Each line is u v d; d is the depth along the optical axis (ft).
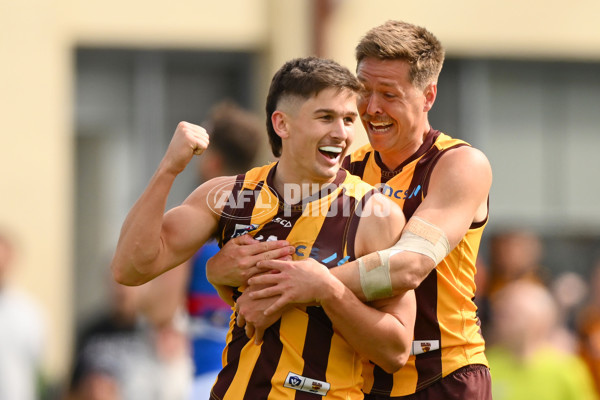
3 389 83.30
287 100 43.93
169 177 44.09
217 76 106.63
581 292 110.01
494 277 89.30
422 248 44.34
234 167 66.44
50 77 102.73
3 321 84.28
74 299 104.17
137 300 72.18
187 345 72.59
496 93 111.55
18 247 101.65
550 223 113.60
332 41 102.53
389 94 47.70
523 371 76.79
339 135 43.45
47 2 102.53
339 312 42.80
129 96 105.70
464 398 48.34
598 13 112.16
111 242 105.60
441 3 107.96
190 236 45.14
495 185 112.47
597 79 113.91
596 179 114.62
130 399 71.20
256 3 105.40
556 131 113.50
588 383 89.04
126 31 104.37
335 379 43.73
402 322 44.19
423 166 48.47
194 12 105.09
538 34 111.04
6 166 101.65
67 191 103.81
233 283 44.70
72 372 72.49
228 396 44.42
